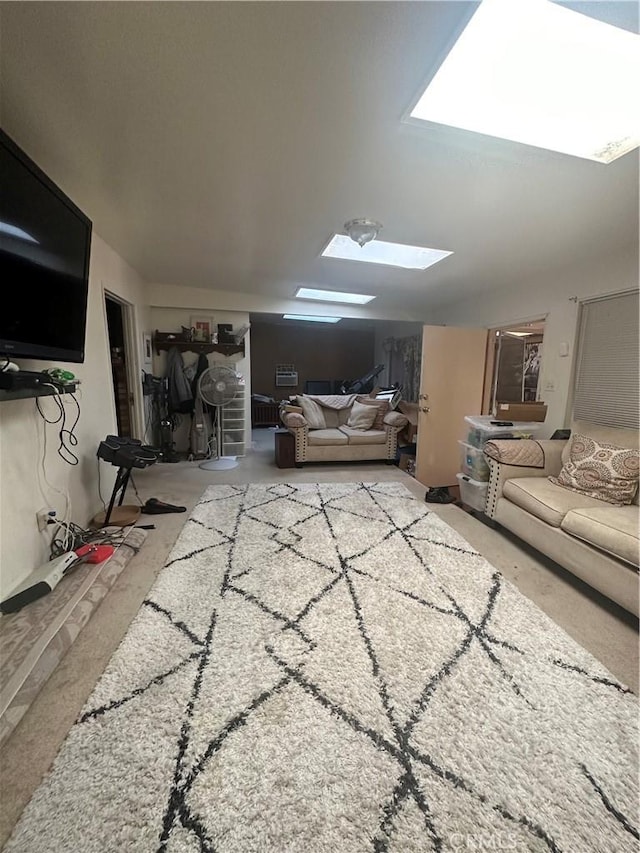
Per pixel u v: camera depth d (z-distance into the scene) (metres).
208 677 1.31
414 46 1.03
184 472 3.92
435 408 3.98
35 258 1.47
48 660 1.31
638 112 1.25
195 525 2.55
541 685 1.30
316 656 1.41
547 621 1.63
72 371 2.26
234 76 1.16
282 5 0.92
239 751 1.06
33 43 1.04
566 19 0.93
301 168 1.69
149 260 3.22
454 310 4.68
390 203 2.00
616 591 1.67
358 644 1.48
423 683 1.30
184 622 1.58
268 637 1.51
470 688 1.28
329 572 1.99
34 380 1.50
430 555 2.20
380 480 3.71
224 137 1.48
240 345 4.63
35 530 1.80
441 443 4.04
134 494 3.18
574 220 2.13
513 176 1.69
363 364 7.73
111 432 2.83
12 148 1.25
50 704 1.20
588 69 1.09
